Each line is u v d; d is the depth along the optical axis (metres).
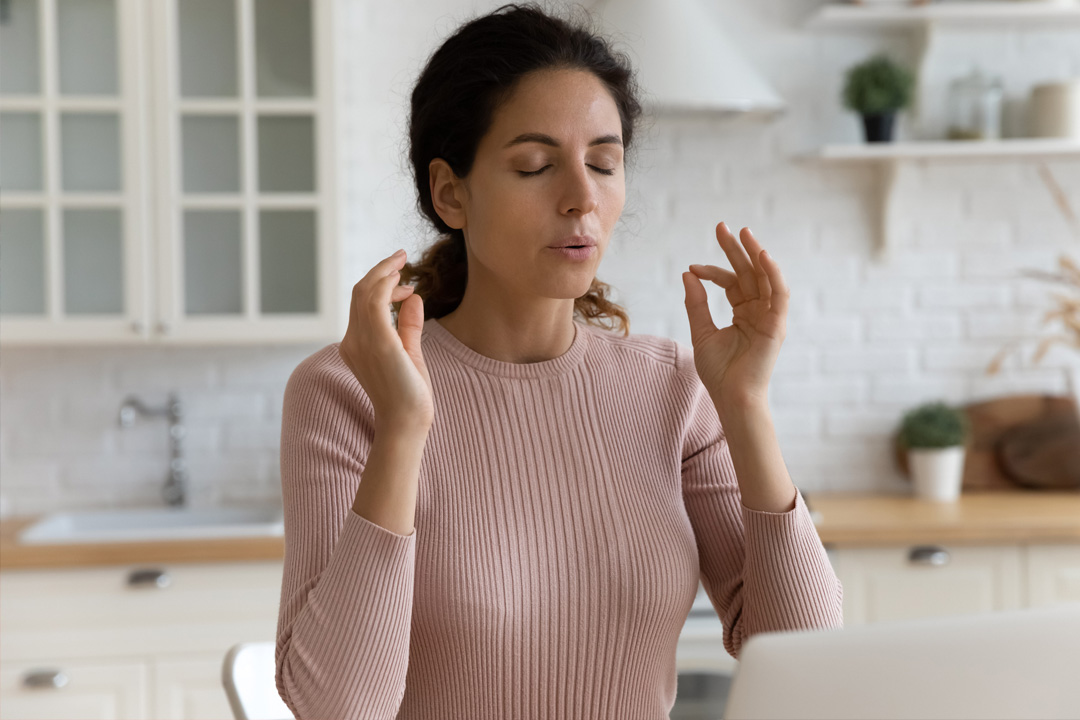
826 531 2.56
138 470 3.02
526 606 1.01
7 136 2.66
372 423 1.05
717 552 1.14
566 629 1.02
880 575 2.59
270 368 3.05
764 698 0.53
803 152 3.07
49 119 2.65
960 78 2.92
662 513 1.08
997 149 2.82
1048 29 3.05
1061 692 0.52
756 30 3.05
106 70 2.69
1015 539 2.58
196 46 2.71
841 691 0.52
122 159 2.68
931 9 2.89
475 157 1.02
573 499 1.07
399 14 2.97
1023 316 3.11
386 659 0.88
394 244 2.98
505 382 1.11
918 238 3.10
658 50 2.46
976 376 3.12
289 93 2.72
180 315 2.71
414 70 2.98
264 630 2.51
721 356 1.06
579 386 1.12
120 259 2.71
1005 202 3.09
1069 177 3.08
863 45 3.06
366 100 2.98
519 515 1.05
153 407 3.01
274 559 2.51
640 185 3.05
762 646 0.53
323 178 2.71
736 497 1.15
